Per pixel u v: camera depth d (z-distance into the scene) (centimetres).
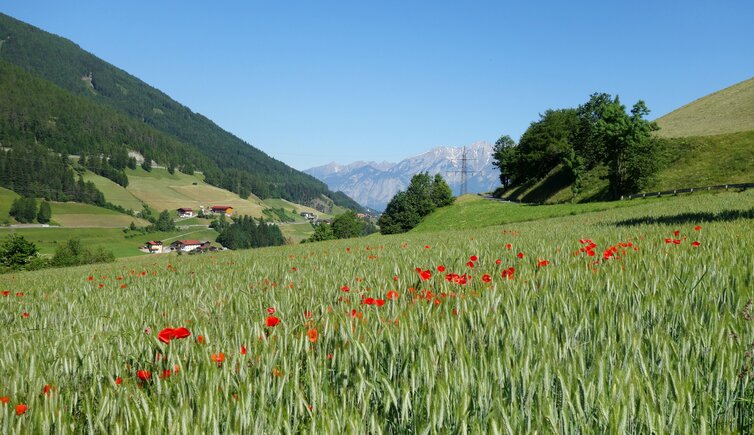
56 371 434
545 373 317
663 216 2458
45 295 1239
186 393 350
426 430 271
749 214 1891
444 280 709
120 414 324
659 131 9112
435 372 345
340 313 547
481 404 299
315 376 351
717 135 7581
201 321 570
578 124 10506
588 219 3331
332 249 2381
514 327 427
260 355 399
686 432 256
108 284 1386
